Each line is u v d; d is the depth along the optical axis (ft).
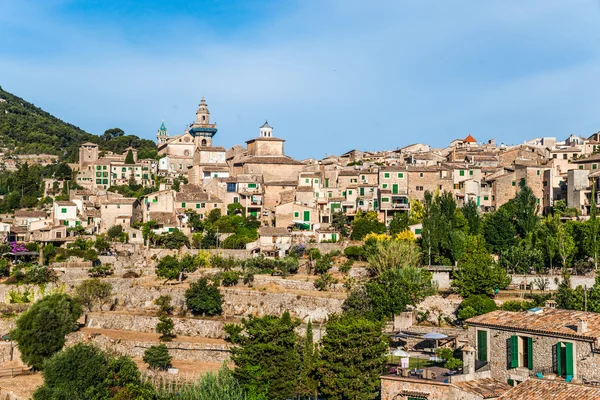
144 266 572.51
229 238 608.19
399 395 239.30
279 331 332.39
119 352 414.21
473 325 264.52
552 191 633.20
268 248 592.60
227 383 309.42
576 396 213.46
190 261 545.44
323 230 614.75
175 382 361.51
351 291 457.68
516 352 250.37
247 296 483.10
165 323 452.35
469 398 226.99
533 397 218.79
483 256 472.03
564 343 237.45
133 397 310.86
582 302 382.83
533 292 440.45
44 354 410.52
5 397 348.38
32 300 513.86
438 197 568.41
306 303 460.14
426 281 449.89
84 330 465.06
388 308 415.85
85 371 317.42
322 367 305.73
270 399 313.32
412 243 517.96
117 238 641.81
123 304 510.99
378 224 605.31
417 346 342.44
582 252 486.79
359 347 302.66
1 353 422.82
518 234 545.85
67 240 625.82
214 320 466.29
